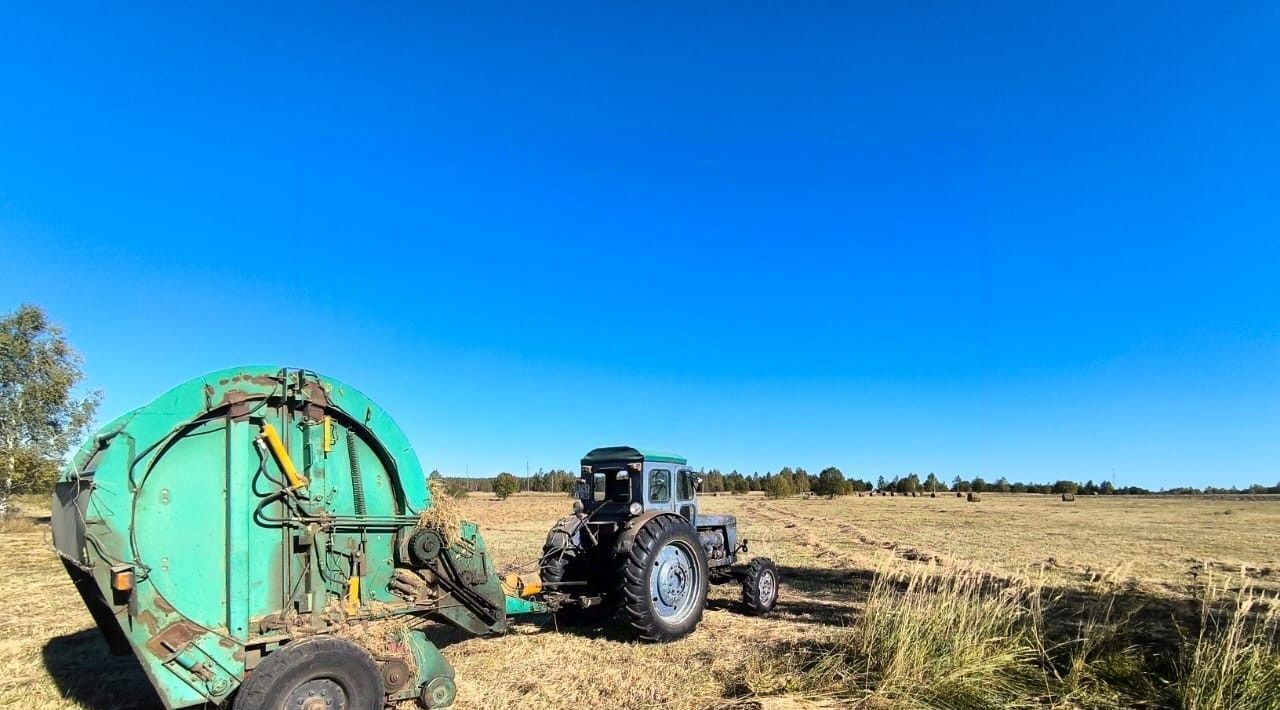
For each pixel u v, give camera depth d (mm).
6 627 8820
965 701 6086
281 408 5340
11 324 28219
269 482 5207
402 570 5965
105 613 5816
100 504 4398
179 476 4824
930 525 31281
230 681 4805
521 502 48062
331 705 4871
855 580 13391
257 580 5082
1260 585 13250
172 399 4773
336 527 5516
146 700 6090
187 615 4746
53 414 29281
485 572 6426
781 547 20281
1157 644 7125
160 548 4680
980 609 7301
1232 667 5809
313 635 5199
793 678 6535
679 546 8812
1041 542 22703
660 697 6207
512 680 6734
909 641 6691
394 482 5941
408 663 5465
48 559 15648
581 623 9211
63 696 6207
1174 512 48344
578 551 9156
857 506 54281
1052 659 6926
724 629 9031
